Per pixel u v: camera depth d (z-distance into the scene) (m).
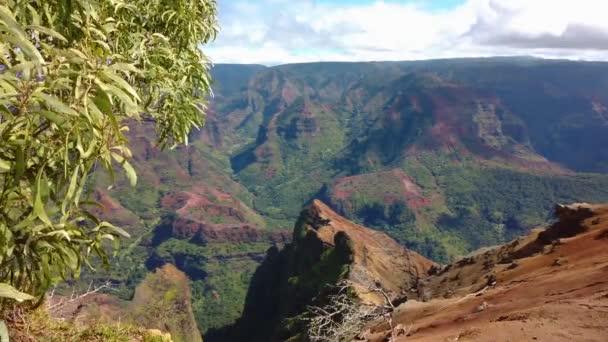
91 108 2.54
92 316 5.78
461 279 43.16
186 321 73.19
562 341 9.19
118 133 2.63
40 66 2.23
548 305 12.23
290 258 137.25
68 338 4.88
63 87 2.45
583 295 12.88
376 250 92.69
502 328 11.08
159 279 104.75
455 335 12.16
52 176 2.77
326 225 129.75
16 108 2.36
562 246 27.48
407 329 16.95
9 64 2.24
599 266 16.50
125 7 4.05
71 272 3.32
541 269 23.98
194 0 5.40
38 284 3.11
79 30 3.00
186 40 5.32
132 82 4.59
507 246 47.78
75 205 2.78
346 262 89.62
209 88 5.81
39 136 2.62
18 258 2.80
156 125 5.78
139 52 4.40
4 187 2.41
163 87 4.89
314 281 102.12
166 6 5.04
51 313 5.29
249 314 147.25
